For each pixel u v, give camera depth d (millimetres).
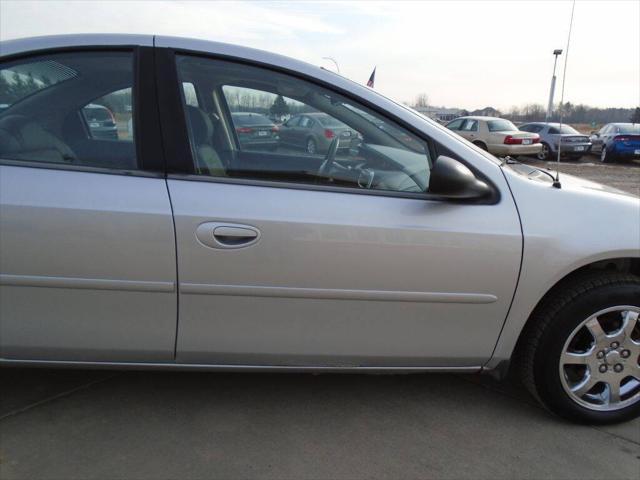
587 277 2148
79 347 2010
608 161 15750
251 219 1904
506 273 2043
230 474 1946
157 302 1958
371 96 2096
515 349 2322
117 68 1996
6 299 1912
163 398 2404
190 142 1973
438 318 2090
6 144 1931
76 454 2012
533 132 16438
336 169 2045
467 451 2127
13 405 2309
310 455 2068
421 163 2082
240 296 1970
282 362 2121
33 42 1999
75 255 1876
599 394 2303
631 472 2037
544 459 2094
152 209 1880
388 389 2562
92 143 1948
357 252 1961
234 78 2059
